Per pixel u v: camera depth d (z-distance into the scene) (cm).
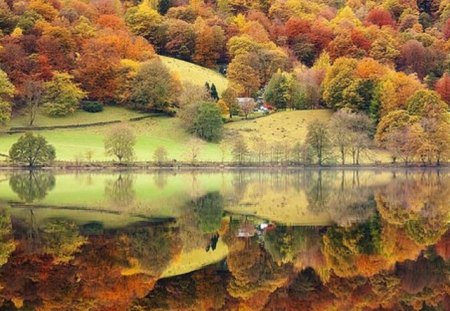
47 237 4266
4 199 6712
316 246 4028
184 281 3142
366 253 3775
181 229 4697
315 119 14575
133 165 12331
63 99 14950
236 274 3297
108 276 3219
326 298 2861
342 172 12394
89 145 13512
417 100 13700
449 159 13188
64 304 2745
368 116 14662
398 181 9912
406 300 2808
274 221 5159
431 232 4534
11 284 3044
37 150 11738
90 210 5797
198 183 9512
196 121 14550
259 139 14425
